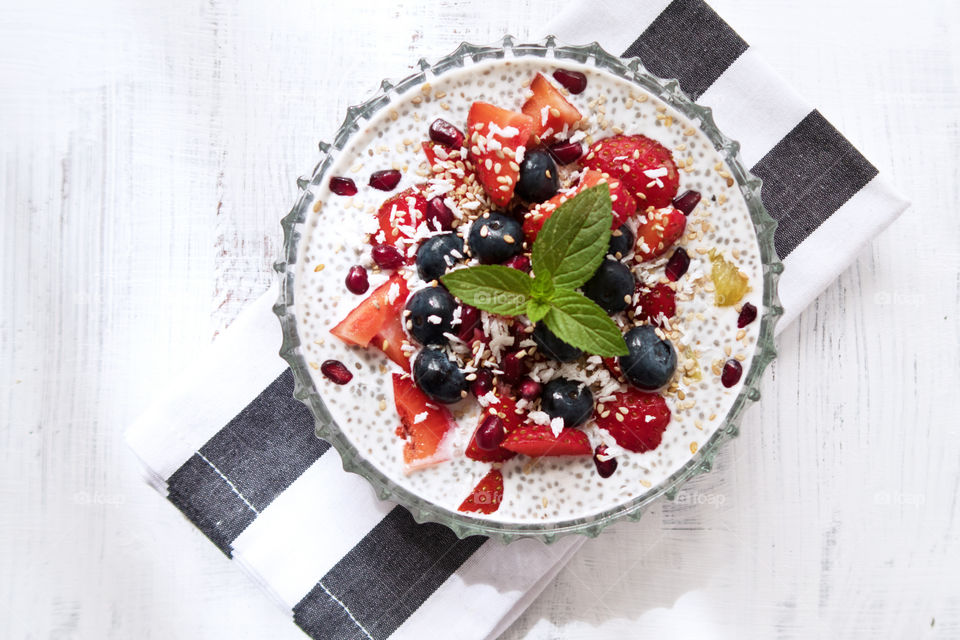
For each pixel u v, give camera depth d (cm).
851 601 47
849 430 47
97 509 47
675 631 47
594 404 42
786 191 45
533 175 41
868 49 47
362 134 42
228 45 47
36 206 47
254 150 47
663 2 45
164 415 45
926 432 47
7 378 47
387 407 42
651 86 42
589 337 39
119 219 47
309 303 42
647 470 42
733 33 45
